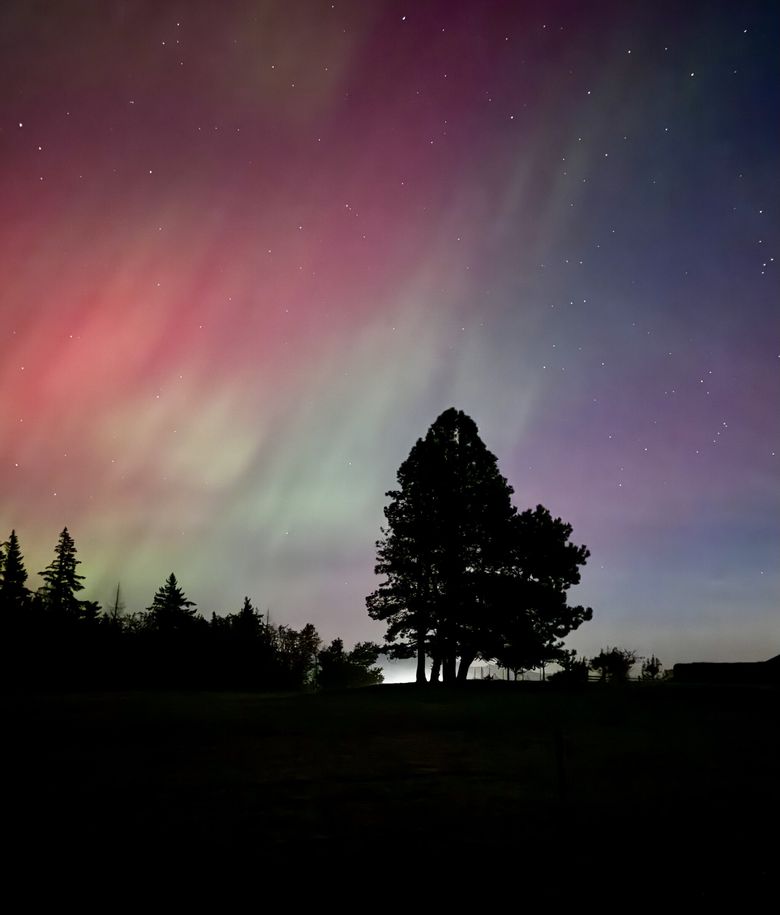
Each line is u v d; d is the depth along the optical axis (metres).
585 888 5.86
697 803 9.09
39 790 10.00
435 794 9.70
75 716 23.02
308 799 9.34
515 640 38.31
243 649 57.66
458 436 43.12
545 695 31.45
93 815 8.41
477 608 38.78
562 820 8.13
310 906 5.46
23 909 5.39
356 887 5.87
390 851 6.89
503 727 18.83
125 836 7.45
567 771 11.61
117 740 16.11
